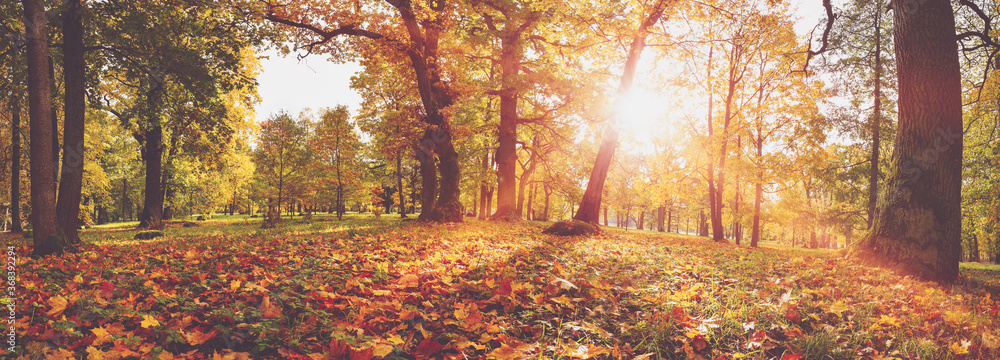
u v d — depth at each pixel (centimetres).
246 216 4334
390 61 1509
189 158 2294
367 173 3438
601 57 1852
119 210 4709
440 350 245
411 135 1672
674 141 2033
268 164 2300
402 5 1342
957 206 588
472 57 2067
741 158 1767
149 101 1242
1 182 2008
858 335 294
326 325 266
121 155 3031
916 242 588
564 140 2203
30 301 302
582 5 1381
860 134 1839
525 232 1205
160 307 306
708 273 509
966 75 1475
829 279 487
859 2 1783
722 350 269
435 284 377
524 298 354
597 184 1351
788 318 319
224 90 1222
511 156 1994
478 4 1689
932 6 604
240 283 353
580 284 397
